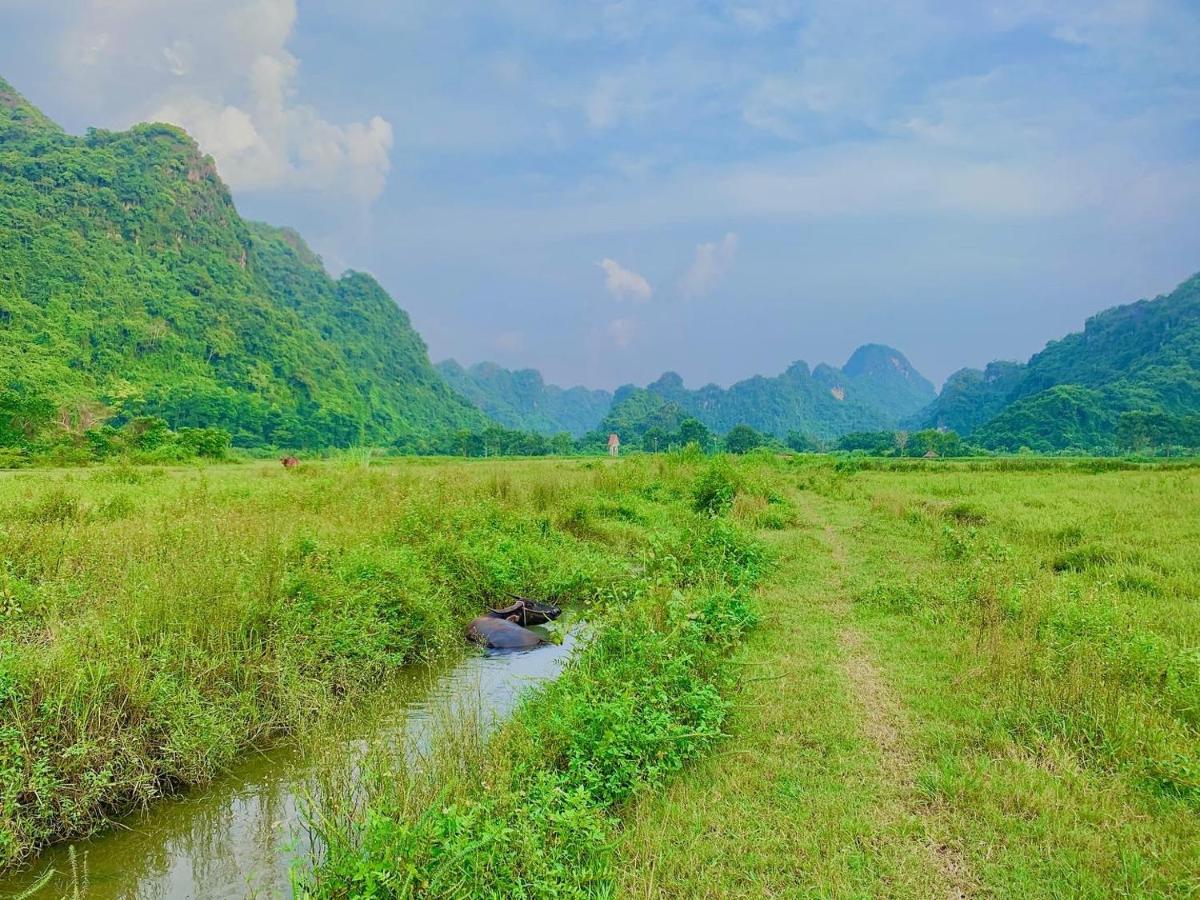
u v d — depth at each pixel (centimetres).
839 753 471
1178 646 610
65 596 666
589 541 1230
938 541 1134
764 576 948
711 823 397
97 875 409
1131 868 353
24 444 4184
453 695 633
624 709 455
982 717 515
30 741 452
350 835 374
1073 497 1662
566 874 338
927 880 351
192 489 1530
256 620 645
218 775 508
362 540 917
